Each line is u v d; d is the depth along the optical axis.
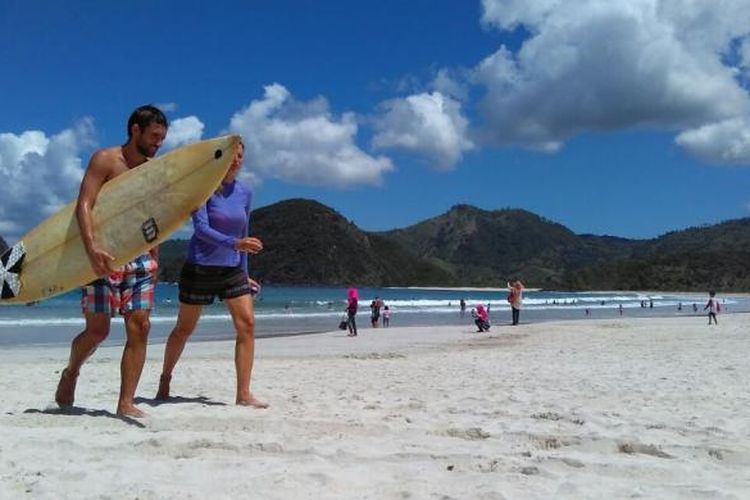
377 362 11.50
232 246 5.34
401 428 4.68
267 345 17.95
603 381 8.10
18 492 3.14
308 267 183.75
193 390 6.91
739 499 3.13
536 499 3.09
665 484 3.41
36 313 32.69
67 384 5.27
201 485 3.25
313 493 3.15
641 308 56.56
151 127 4.82
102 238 4.66
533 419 5.24
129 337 4.94
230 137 4.86
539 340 18.44
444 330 24.73
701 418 5.31
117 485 3.23
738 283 154.38
